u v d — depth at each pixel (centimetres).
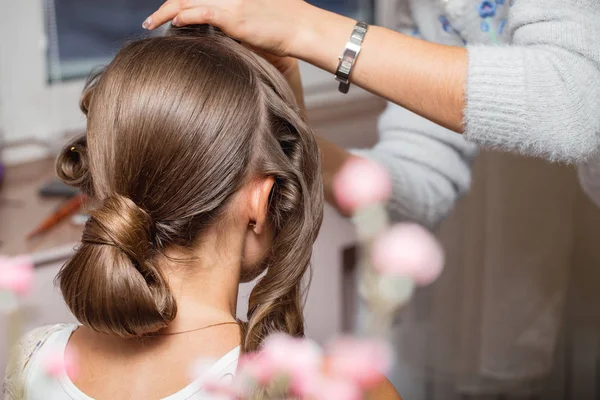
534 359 201
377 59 91
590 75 90
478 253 193
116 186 81
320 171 93
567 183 192
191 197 81
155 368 83
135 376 83
